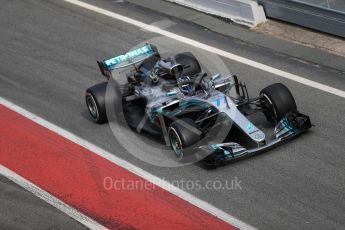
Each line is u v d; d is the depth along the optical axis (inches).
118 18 2330.2
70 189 1425.9
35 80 1975.9
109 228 1273.4
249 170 1393.9
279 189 1322.6
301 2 2049.7
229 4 2223.2
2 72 2043.6
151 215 1296.8
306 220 1221.1
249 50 2015.3
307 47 1989.4
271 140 1445.6
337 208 1246.3
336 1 1962.4
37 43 2212.1
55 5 2500.0
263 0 2166.6
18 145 1638.8
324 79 1801.2
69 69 2016.5
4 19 2420.0
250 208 1275.8
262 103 1504.7
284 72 1859.0
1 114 1807.3
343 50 1942.7
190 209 1299.2
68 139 1643.7
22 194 1423.5
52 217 1331.2
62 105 1820.9
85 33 2247.8
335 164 1390.3
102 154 1553.9
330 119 1583.4
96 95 1654.8
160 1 2438.5
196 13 2308.1
